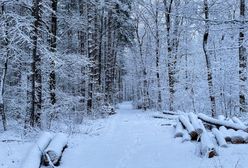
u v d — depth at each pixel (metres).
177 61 25.11
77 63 15.34
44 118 13.89
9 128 13.87
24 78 14.98
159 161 8.35
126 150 9.90
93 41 25.14
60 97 15.40
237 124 11.52
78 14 20.66
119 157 9.02
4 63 13.69
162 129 14.38
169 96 24.69
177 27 24.41
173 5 25.53
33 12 12.98
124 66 51.94
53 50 14.55
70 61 15.00
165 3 24.47
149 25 29.47
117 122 18.86
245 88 16.30
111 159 8.82
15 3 12.93
